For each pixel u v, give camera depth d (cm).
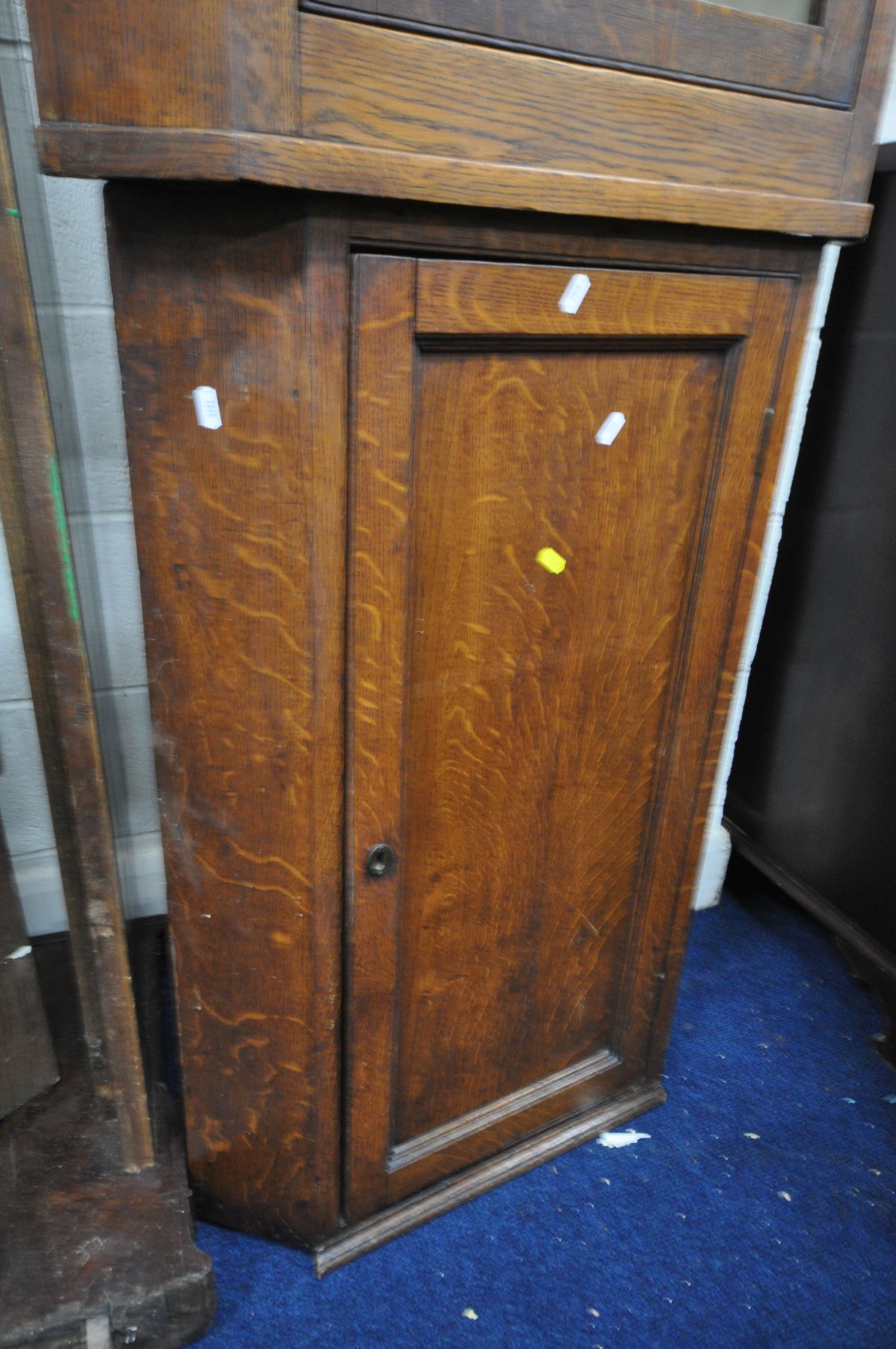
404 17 55
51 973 124
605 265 70
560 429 75
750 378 82
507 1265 100
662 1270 101
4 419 65
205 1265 86
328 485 64
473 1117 106
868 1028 137
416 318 64
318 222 57
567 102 63
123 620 120
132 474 66
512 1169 110
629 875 104
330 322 60
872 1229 107
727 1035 134
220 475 65
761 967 148
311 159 54
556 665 85
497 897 93
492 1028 101
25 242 66
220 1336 92
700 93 67
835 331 127
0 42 76
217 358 62
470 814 87
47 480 63
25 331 60
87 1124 100
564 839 95
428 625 76
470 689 81
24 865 130
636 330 74
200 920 81
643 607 88
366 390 64
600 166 66
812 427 133
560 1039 109
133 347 63
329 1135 91
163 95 53
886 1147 118
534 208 63
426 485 71
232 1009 85
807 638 140
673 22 64
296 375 61
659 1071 121
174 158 53
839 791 137
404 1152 101
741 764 159
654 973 111
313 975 82
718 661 95
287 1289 96
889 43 73
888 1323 97
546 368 72
